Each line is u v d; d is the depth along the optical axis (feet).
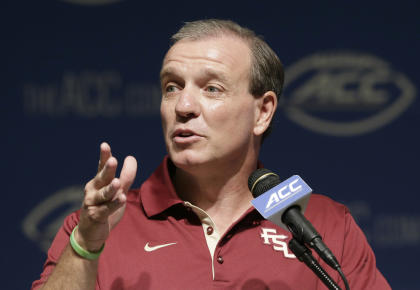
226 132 21.53
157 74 48.73
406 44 50.55
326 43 50.34
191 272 21.09
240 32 22.94
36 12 47.47
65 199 47.34
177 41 22.70
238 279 21.16
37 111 47.32
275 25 50.14
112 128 48.14
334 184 50.06
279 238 22.30
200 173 22.02
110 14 48.42
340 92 50.24
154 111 48.62
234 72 21.72
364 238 24.32
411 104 50.31
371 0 50.49
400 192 50.21
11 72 47.03
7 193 46.75
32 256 46.96
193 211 22.38
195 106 21.20
